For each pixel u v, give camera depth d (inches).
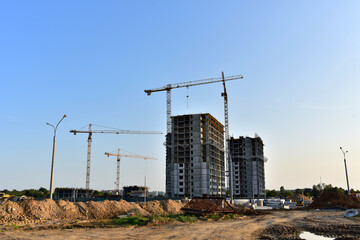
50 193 1305.4
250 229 950.4
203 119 6697.8
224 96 7485.2
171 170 6505.9
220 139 7564.0
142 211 1416.1
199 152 6338.6
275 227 990.4
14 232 850.1
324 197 2434.8
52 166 1348.4
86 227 968.9
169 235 816.9
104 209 1337.4
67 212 1236.5
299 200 3417.8
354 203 2239.2
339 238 801.6
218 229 940.6
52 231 879.7
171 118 6766.7
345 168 2699.3
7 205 1141.7
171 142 6673.2
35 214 1143.0
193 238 775.1
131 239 752.3
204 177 6304.1
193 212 1434.5
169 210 1567.4
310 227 999.0
